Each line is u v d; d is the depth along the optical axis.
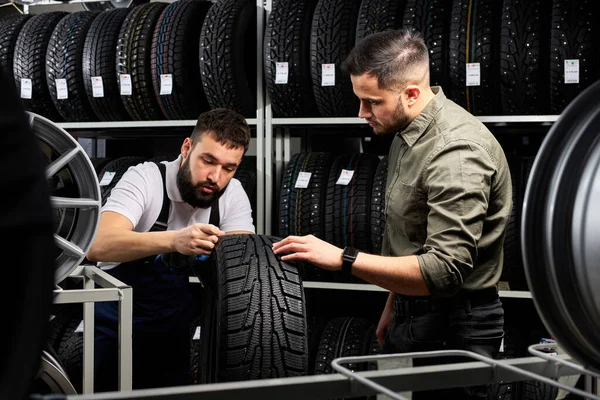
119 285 1.81
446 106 1.80
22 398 0.44
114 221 2.18
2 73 0.45
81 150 1.77
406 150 1.84
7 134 0.44
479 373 0.81
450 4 2.95
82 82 3.50
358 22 2.94
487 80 2.81
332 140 3.80
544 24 2.76
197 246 1.89
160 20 3.35
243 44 3.21
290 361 1.45
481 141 1.71
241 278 1.50
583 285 0.70
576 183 0.72
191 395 0.69
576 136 0.73
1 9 4.41
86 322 1.81
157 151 4.21
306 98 3.11
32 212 0.44
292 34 3.05
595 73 2.69
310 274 3.09
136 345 2.51
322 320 3.32
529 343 2.92
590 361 0.77
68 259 1.83
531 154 3.46
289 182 3.19
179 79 3.25
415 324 1.85
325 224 3.07
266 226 3.22
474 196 1.64
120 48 3.35
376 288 3.02
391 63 1.73
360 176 3.10
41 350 0.45
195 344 3.16
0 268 0.45
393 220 1.88
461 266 1.63
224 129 2.19
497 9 2.86
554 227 0.72
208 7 3.45
